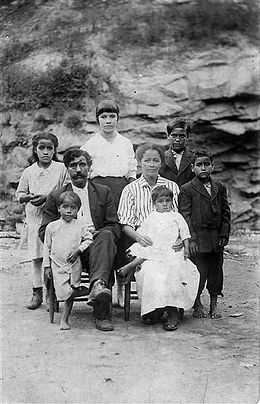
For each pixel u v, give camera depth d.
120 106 10.65
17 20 11.52
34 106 10.91
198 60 10.84
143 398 3.49
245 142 10.91
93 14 11.45
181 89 10.64
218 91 10.66
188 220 4.89
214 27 11.12
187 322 4.87
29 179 5.22
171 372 3.78
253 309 5.29
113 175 5.28
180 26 11.18
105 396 3.54
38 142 5.21
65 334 4.46
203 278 5.01
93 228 4.72
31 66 11.01
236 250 8.58
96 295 4.44
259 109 10.71
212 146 10.97
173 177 5.34
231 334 4.54
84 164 4.87
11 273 6.36
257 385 3.60
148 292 4.59
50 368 3.85
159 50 11.01
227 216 4.99
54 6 11.66
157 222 4.76
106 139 5.39
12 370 3.86
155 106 10.61
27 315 4.90
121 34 11.17
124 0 11.64
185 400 3.46
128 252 4.96
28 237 5.20
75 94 10.83
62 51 11.06
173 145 5.41
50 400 3.54
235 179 11.12
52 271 4.62
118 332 4.55
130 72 10.83
